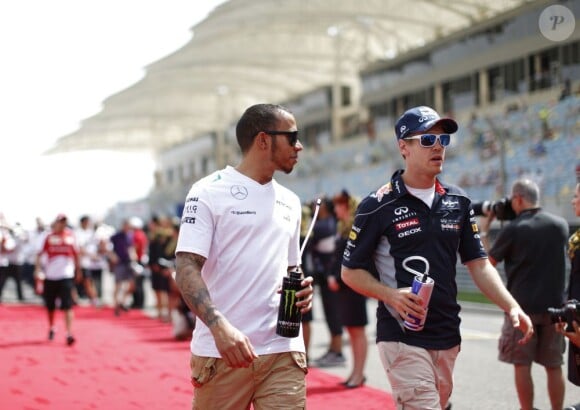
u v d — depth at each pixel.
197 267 3.63
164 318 15.92
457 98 35.03
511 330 5.86
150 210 66.69
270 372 3.74
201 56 47.50
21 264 22.11
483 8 31.64
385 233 4.27
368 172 36.19
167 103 62.12
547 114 26.22
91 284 20.30
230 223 3.73
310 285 3.76
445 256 4.22
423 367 4.09
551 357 5.83
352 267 4.30
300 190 42.62
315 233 9.76
